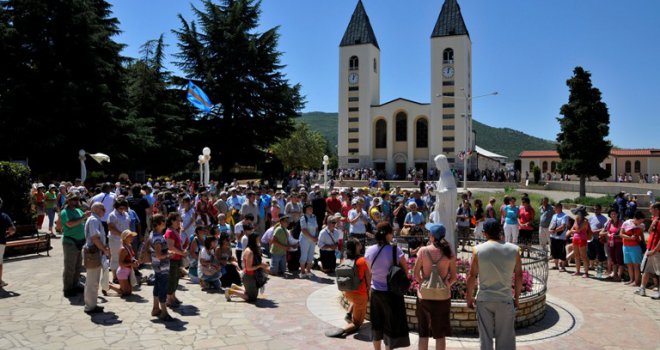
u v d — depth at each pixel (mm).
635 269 11078
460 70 64438
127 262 9461
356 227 13336
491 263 5609
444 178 9031
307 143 85875
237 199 16797
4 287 9953
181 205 13328
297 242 12492
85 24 34375
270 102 45781
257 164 47562
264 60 45719
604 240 11992
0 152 32406
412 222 13953
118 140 36625
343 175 63312
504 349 5555
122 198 10344
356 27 69812
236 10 45125
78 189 17328
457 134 64312
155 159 43562
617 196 19031
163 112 44531
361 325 7824
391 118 68938
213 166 46938
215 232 10773
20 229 13852
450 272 6160
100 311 8414
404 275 6172
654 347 6973
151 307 8781
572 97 38406
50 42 34406
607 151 37781
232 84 44031
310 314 8547
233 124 45031
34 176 33250
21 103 32156
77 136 33469
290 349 6777
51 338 7008
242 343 6988
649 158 69125
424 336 6152
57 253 14016
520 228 14906
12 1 33250
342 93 69562
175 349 6688
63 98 31750
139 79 44000
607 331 7699
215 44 45531
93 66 34781
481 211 15461
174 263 8750
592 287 10977
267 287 10734
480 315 5648
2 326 7500
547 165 75875
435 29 65688
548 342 7160
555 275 12359
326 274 12250
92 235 8164
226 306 9031
